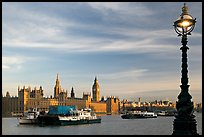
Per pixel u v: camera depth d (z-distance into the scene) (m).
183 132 15.33
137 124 187.12
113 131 128.00
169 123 197.62
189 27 15.75
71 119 157.88
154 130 134.75
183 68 15.80
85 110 193.25
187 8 16.06
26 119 161.00
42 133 116.00
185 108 15.55
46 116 154.75
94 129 137.25
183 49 15.80
